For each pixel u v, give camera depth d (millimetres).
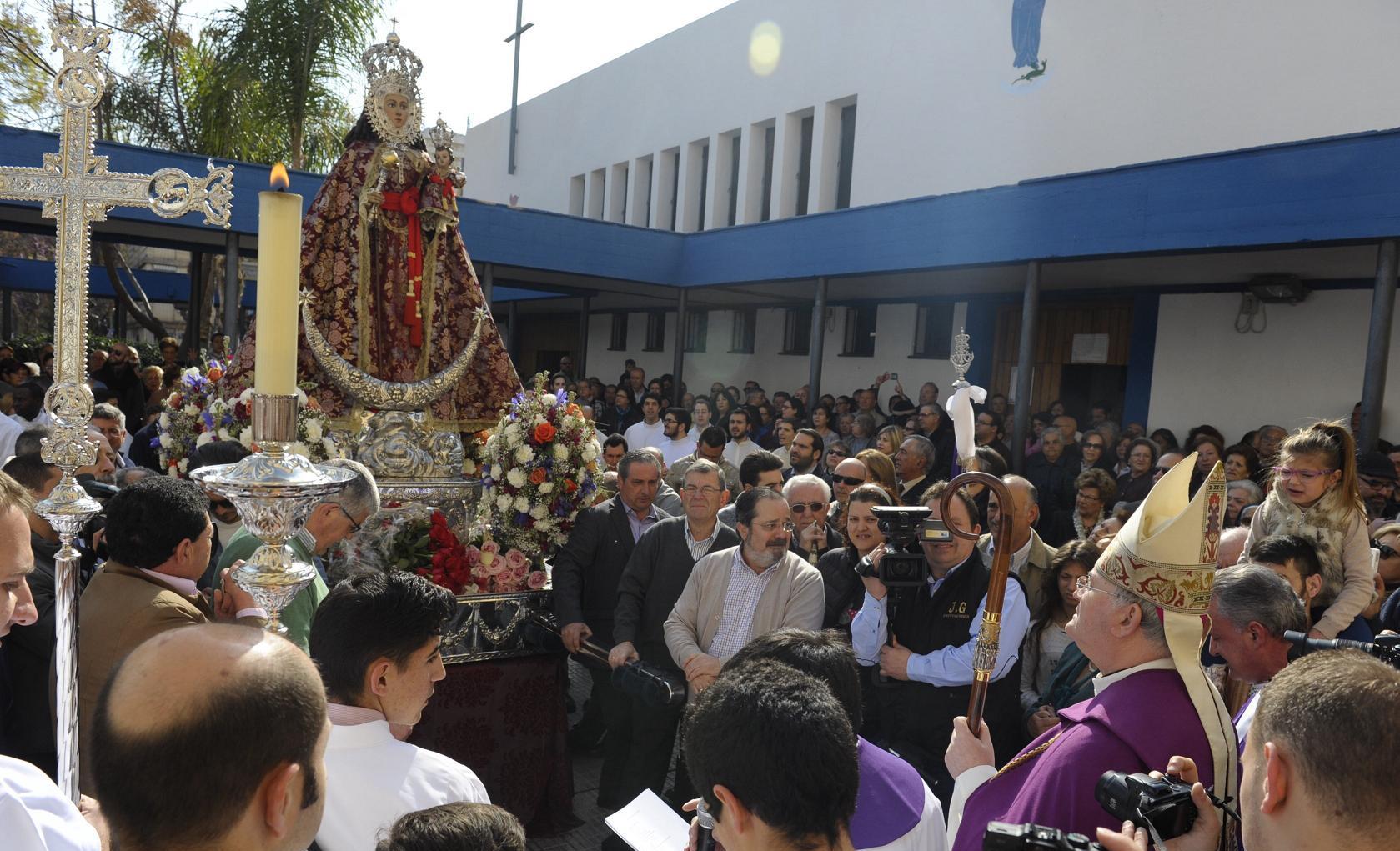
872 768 1954
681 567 4215
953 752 2254
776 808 1390
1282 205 7160
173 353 11766
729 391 14156
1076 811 1768
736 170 18312
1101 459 8562
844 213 11180
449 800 1981
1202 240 7621
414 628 2033
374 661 1989
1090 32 12102
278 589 1605
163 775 1061
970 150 13555
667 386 14758
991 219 9320
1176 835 1546
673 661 4191
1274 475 3955
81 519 1912
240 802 1092
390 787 1926
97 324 28219
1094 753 1803
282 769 1131
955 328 13648
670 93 19594
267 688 1124
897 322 14430
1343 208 6836
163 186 2307
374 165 4320
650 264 13875
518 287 16250
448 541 4004
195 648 1145
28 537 1797
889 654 3334
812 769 1393
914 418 9938
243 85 13797
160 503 2654
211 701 1082
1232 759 1783
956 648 3256
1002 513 2186
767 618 3725
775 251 12297
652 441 10180
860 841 1845
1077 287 11828
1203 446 6730
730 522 4984
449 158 4441
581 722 5020
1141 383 11430
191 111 15352
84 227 2244
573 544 4426
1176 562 1884
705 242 13648
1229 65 10695
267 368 1606
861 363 15039
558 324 23578
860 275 11180
